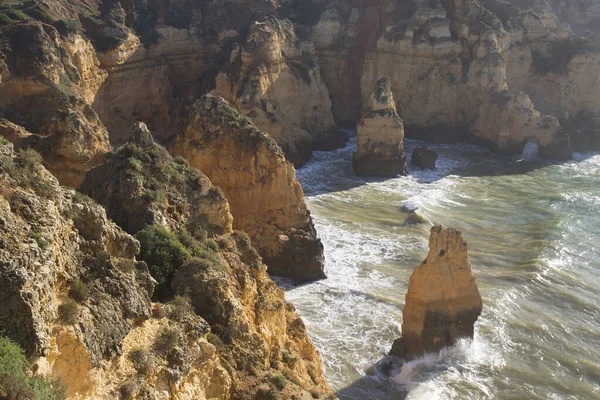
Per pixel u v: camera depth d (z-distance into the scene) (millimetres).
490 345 32844
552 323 35500
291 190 39250
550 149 70938
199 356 16859
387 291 38375
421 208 52469
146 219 21688
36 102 49719
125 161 24000
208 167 38344
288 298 37188
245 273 22359
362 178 62156
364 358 31391
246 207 38719
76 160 37969
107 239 16094
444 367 30766
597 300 38469
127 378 14648
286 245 39125
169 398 15383
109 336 14531
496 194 58188
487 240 46938
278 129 64375
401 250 44625
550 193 58094
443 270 30453
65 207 15203
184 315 17094
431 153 66250
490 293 38312
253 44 65812
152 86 69500
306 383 21031
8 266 12398
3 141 15953
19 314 12336
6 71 49188
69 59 55812
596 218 51719
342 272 40969
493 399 29000
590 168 67688
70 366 13477
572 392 29922
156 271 19344
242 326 19219
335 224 49312
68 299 14062
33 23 53594
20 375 11680
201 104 39219
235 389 17984
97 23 64938
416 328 30906
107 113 64188
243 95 63438
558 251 44562
